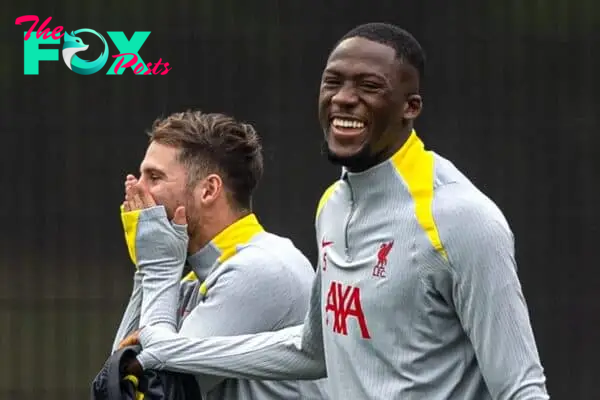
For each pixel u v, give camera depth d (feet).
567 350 86.99
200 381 40.01
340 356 35.42
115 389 37.83
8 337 87.86
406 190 34.32
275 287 40.11
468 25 87.35
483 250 32.91
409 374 34.09
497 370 32.89
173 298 40.06
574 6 87.76
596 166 87.40
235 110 87.25
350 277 34.99
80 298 88.12
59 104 88.43
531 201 87.35
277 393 41.09
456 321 34.01
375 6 87.30
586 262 87.35
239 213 41.42
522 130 87.45
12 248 88.28
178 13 87.97
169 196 40.73
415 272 33.73
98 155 88.33
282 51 87.25
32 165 88.43
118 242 88.33
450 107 87.10
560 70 87.66
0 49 88.63
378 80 34.35
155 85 87.92
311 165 86.43
